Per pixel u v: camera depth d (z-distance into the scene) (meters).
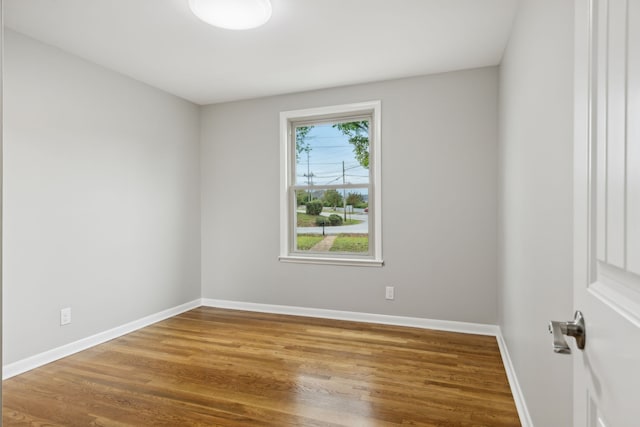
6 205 2.43
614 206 0.57
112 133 3.20
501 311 2.96
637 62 0.49
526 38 1.90
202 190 4.27
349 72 3.31
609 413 0.57
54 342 2.72
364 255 3.73
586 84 0.68
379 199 3.55
